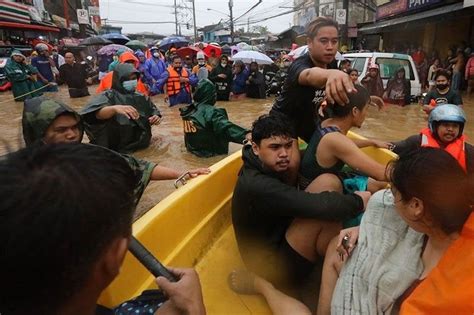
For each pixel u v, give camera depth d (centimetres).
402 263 157
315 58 272
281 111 296
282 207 220
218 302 238
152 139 630
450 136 325
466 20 1581
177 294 116
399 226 167
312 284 254
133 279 208
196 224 281
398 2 1831
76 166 73
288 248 230
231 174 345
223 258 284
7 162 73
